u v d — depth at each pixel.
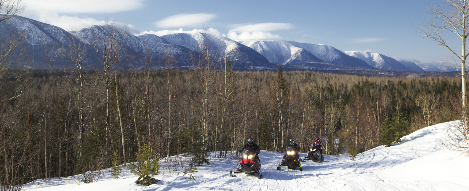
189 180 8.12
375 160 14.42
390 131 22.02
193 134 15.59
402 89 113.62
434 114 47.81
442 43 21.34
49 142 22.75
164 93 20.83
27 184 12.85
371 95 91.44
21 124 19.95
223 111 19.44
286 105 41.41
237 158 17.31
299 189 7.39
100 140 23.02
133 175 11.02
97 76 21.05
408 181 7.43
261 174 9.79
